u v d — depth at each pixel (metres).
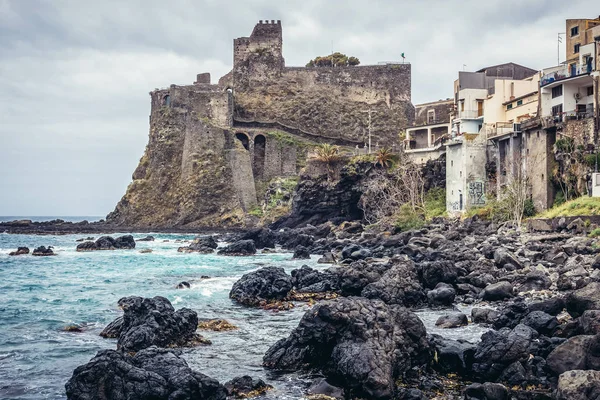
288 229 112.19
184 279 58.41
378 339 26.61
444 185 99.75
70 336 34.88
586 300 31.06
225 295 48.44
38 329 36.56
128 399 23.45
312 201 119.38
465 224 78.62
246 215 142.88
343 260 69.94
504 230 69.62
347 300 28.81
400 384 26.27
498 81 95.19
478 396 24.06
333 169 121.00
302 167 149.62
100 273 64.19
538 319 30.03
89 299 46.62
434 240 69.00
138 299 34.66
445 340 29.25
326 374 27.58
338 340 27.62
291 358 28.88
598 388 22.36
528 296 42.09
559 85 74.81
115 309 42.59
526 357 26.27
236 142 148.88
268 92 164.50
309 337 28.52
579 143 70.12
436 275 46.66
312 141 155.00
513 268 50.31
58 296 48.16
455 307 42.16
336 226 109.00
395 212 99.56
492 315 36.78
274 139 151.50
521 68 110.69
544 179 74.50
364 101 164.50
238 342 33.66
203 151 149.00
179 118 156.38
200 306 44.03
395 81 165.00
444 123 114.81
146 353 26.27
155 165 155.88
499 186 85.69
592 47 73.00
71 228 148.75
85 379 23.89
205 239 94.69
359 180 113.50
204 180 146.88
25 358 30.48
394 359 26.30
